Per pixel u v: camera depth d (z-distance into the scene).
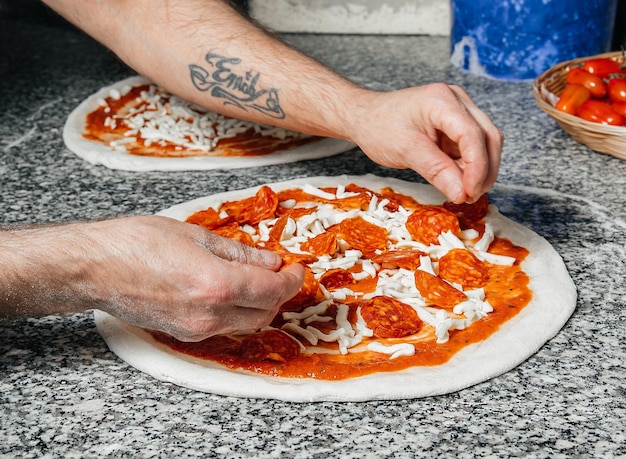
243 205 1.45
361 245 1.29
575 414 0.96
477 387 1.01
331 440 0.92
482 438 0.92
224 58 1.52
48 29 2.57
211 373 1.01
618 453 0.90
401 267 1.23
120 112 1.91
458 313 1.13
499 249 1.30
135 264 0.96
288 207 1.43
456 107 1.18
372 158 1.33
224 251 1.00
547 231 1.39
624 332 1.12
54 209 1.49
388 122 1.26
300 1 2.60
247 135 1.79
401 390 0.98
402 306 1.13
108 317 1.13
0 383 1.02
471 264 1.22
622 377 1.03
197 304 0.96
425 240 1.29
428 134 1.22
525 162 1.66
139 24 1.58
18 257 0.96
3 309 0.99
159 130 1.78
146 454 0.90
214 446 0.91
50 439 0.92
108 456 0.90
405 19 2.59
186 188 1.57
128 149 1.72
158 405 0.98
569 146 1.74
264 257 1.02
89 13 1.62
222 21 1.56
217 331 1.00
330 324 1.11
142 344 1.07
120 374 1.04
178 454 0.90
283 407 0.98
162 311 0.98
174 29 1.56
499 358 1.04
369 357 1.05
